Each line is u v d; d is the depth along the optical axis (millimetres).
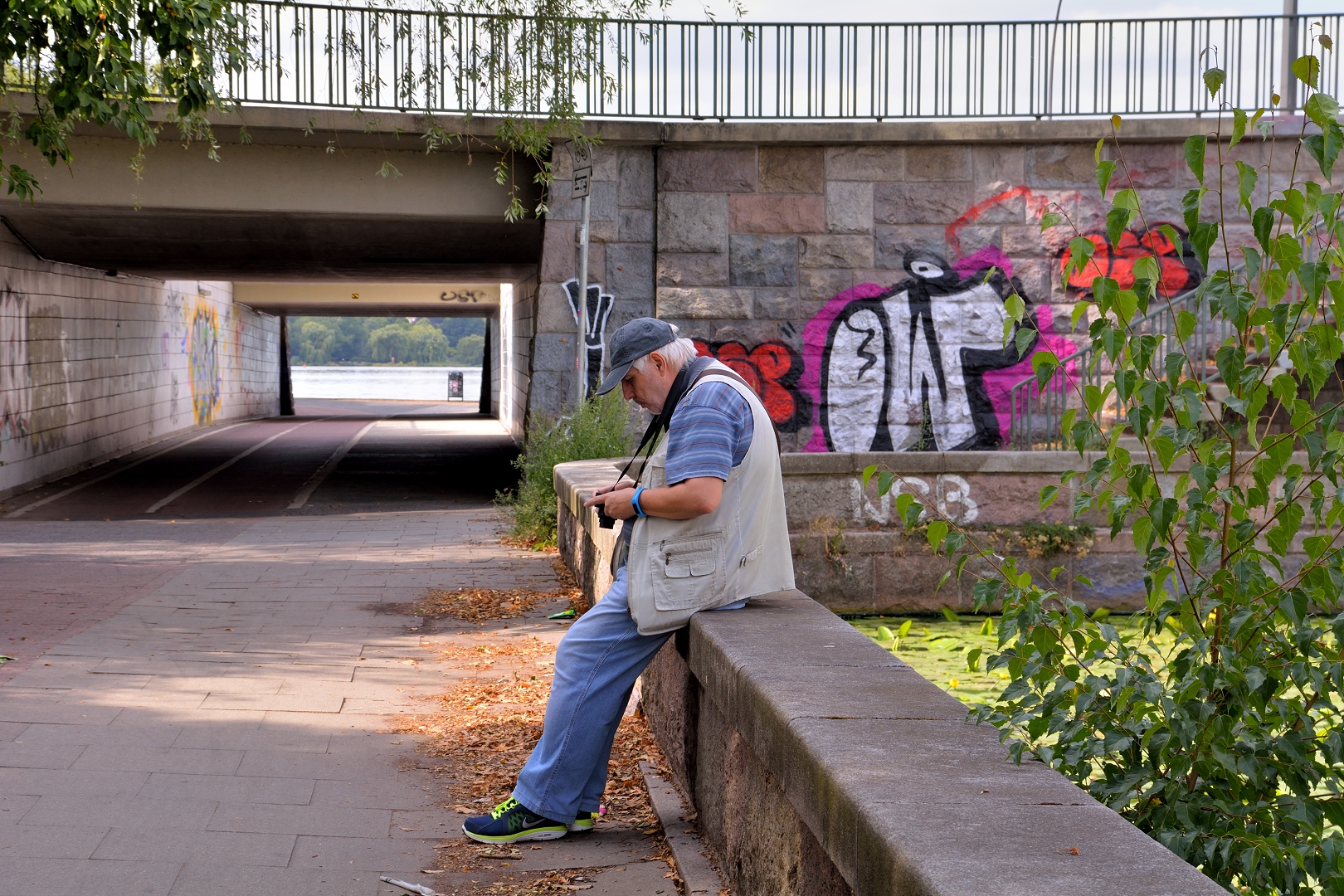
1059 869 1715
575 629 3709
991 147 13000
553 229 13102
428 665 6141
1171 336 11875
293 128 12398
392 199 13336
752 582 3596
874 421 13156
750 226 13055
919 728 2496
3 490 15328
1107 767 2871
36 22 7301
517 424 24750
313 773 4316
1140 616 3262
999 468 10320
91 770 4238
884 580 10297
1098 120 12750
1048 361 3107
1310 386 2873
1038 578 10250
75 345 18688
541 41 11102
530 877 3418
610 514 3600
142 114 7805
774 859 2828
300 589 8344
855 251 13078
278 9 11969
